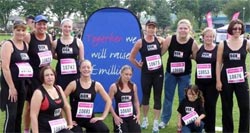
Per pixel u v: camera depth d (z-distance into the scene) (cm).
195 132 615
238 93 577
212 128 625
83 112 562
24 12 6400
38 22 571
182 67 641
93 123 563
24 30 536
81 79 567
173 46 639
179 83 655
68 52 621
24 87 548
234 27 554
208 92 613
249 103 585
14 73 535
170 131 677
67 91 561
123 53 787
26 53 548
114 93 604
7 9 6353
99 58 782
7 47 528
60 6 6556
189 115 608
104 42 781
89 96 562
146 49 650
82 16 6681
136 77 785
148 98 671
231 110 592
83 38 774
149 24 646
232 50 563
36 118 496
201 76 608
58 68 626
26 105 591
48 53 584
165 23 7019
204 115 611
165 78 670
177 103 911
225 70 574
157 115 656
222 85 581
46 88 507
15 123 556
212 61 602
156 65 650
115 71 788
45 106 501
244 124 588
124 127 591
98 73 784
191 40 633
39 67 576
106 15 777
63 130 514
